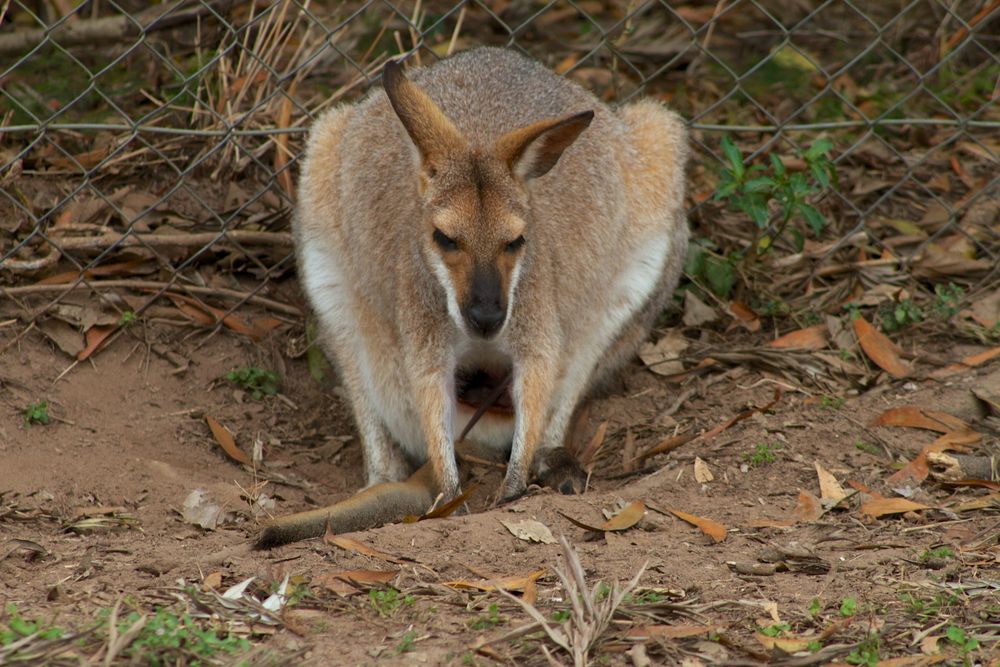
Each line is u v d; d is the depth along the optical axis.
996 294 10.13
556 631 5.66
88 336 9.30
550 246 8.28
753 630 5.83
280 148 10.39
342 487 8.77
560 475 8.20
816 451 8.26
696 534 7.17
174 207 10.29
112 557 6.84
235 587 6.29
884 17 14.31
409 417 8.66
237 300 9.95
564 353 8.65
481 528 7.17
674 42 14.14
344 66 12.02
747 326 10.14
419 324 8.03
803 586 6.34
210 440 8.91
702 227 11.02
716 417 9.01
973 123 10.77
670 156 9.55
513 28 14.25
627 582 6.41
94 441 8.52
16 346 9.09
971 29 11.49
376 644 5.67
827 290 10.46
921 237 10.93
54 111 10.68
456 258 7.50
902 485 7.79
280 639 5.71
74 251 9.70
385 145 8.62
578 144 8.69
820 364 9.45
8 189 9.95
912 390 9.06
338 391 9.62
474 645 5.63
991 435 8.45
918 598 6.10
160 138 10.66
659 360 9.80
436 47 12.88
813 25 14.63
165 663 5.28
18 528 7.26
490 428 8.91
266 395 9.46
